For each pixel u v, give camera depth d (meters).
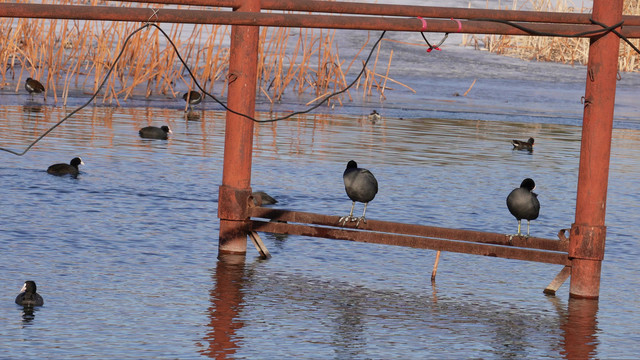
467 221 18.02
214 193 19.56
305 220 14.88
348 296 13.13
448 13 13.05
